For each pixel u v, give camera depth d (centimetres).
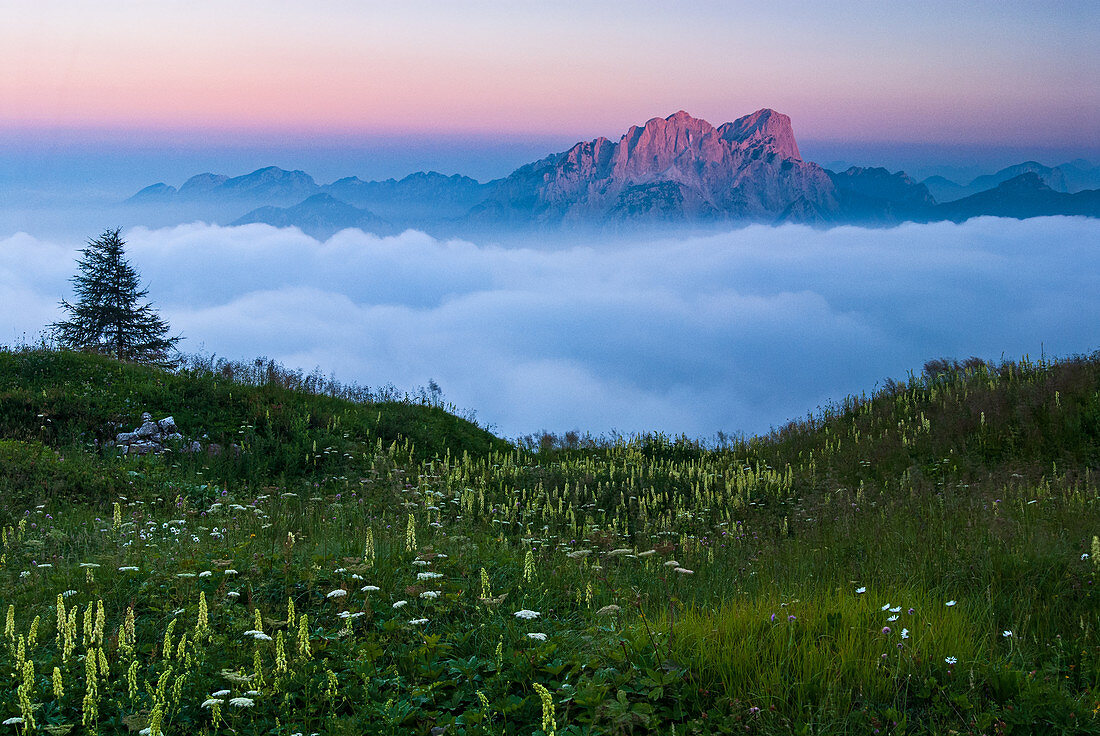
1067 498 1023
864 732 441
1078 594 625
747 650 510
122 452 1515
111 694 505
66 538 960
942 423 1664
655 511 1298
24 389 1719
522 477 1579
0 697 496
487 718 444
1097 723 438
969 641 524
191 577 691
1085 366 1769
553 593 725
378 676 521
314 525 1009
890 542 836
